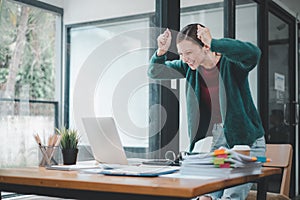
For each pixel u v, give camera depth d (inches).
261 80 188.2
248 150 77.2
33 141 129.7
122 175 68.6
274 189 191.9
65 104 142.3
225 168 66.6
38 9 138.6
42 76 138.2
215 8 155.4
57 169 79.8
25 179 67.9
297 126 227.9
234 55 129.1
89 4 149.7
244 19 174.2
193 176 67.2
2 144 121.2
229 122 130.6
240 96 133.6
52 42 143.3
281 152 122.3
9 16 127.9
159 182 59.8
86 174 71.4
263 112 187.6
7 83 126.0
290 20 222.5
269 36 196.2
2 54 125.3
